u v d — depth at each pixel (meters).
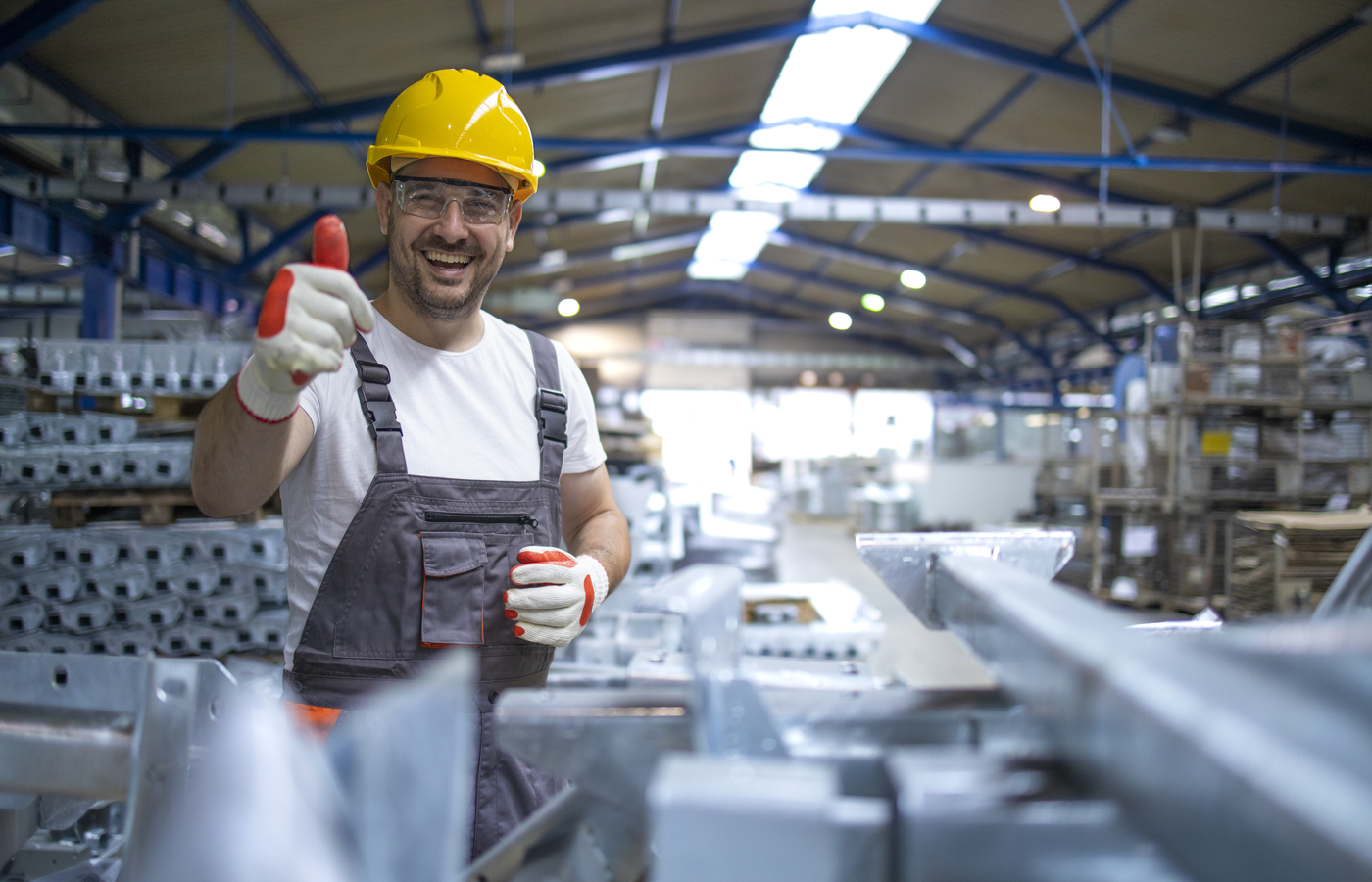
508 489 1.10
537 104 8.38
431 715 0.33
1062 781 0.33
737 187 11.80
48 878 0.96
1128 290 13.16
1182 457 5.77
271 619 2.87
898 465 11.65
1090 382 16.38
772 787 0.32
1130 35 6.71
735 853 0.32
